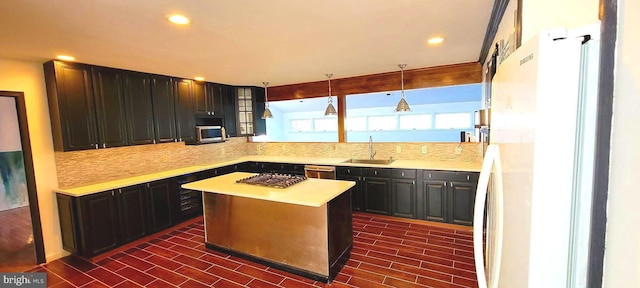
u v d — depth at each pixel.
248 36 2.45
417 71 4.27
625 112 0.56
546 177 0.65
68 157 3.44
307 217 2.71
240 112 5.57
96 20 2.01
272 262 2.94
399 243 3.41
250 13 1.96
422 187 3.98
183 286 2.64
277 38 2.53
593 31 0.61
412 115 8.45
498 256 0.96
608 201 0.61
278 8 1.89
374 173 4.30
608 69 0.59
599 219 0.62
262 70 3.97
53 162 3.32
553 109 0.64
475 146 4.14
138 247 3.53
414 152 4.58
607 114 0.60
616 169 0.58
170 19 2.03
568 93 0.63
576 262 0.66
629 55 0.55
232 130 5.43
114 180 3.72
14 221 4.66
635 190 0.54
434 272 2.75
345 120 5.10
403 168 4.07
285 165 5.14
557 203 0.65
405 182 4.09
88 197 3.18
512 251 0.84
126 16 1.96
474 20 2.21
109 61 3.24
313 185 3.03
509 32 1.80
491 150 1.04
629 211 0.55
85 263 3.15
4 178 5.13
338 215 2.84
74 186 3.42
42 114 3.24
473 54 3.37
